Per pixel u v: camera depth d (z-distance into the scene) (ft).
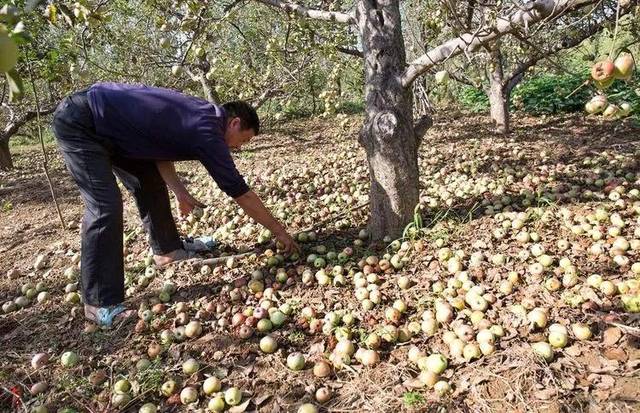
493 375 7.83
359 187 18.84
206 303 11.21
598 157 20.40
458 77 33.65
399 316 9.77
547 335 8.62
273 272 12.31
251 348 9.38
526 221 13.42
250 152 34.73
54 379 9.07
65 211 22.17
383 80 12.34
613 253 11.15
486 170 20.66
